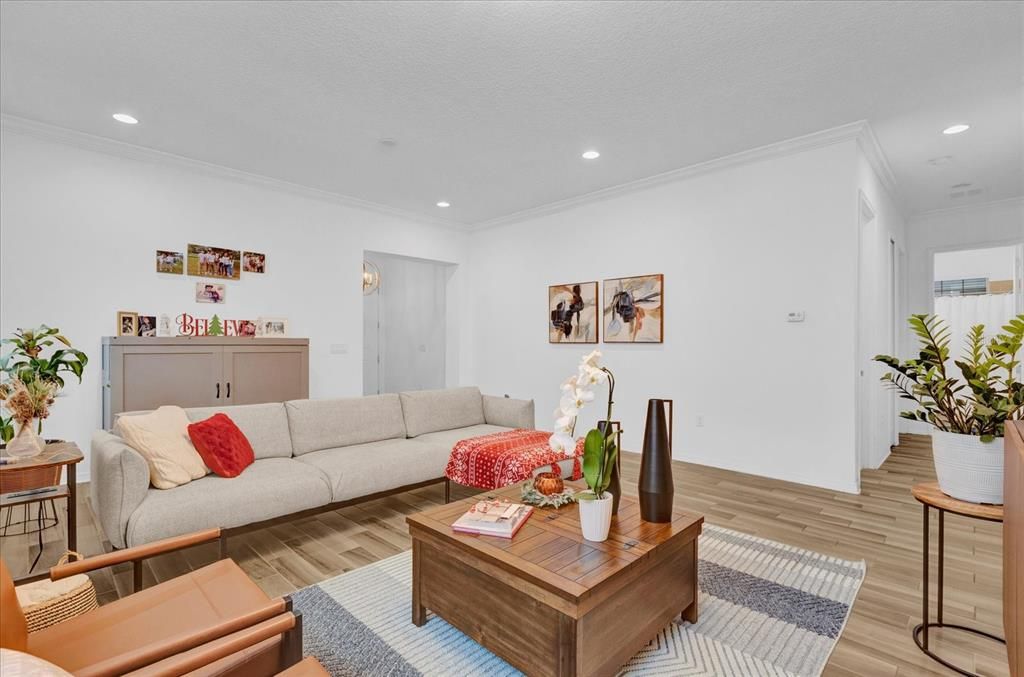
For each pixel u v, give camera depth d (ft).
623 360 16.66
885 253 15.58
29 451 7.27
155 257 13.69
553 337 18.95
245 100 10.55
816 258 12.34
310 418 10.72
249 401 13.66
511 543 5.44
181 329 14.10
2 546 8.46
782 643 5.78
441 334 23.59
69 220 12.34
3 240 11.46
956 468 5.38
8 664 2.15
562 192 17.22
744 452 13.61
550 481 7.09
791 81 9.71
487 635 5.28
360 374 18.40
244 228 15.47
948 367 21.44
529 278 19.99
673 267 15.28
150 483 7.69
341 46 8.58
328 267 17.56
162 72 9.44
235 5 7.52
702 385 14.55
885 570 7.67
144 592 4.41
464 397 13.78
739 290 13.75
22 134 11.66
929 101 10.50
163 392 12.21
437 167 14.76
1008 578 4.32
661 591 5.58
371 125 11.81
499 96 10.35
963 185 15.81
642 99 10.48
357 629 6.08
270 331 15.99
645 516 6.08
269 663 3.81
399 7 7.54
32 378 7.42
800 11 7.62
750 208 13.55
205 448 8.32
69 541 7.29
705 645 5.74
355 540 8.90
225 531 7.59
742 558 8.06
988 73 9.39
